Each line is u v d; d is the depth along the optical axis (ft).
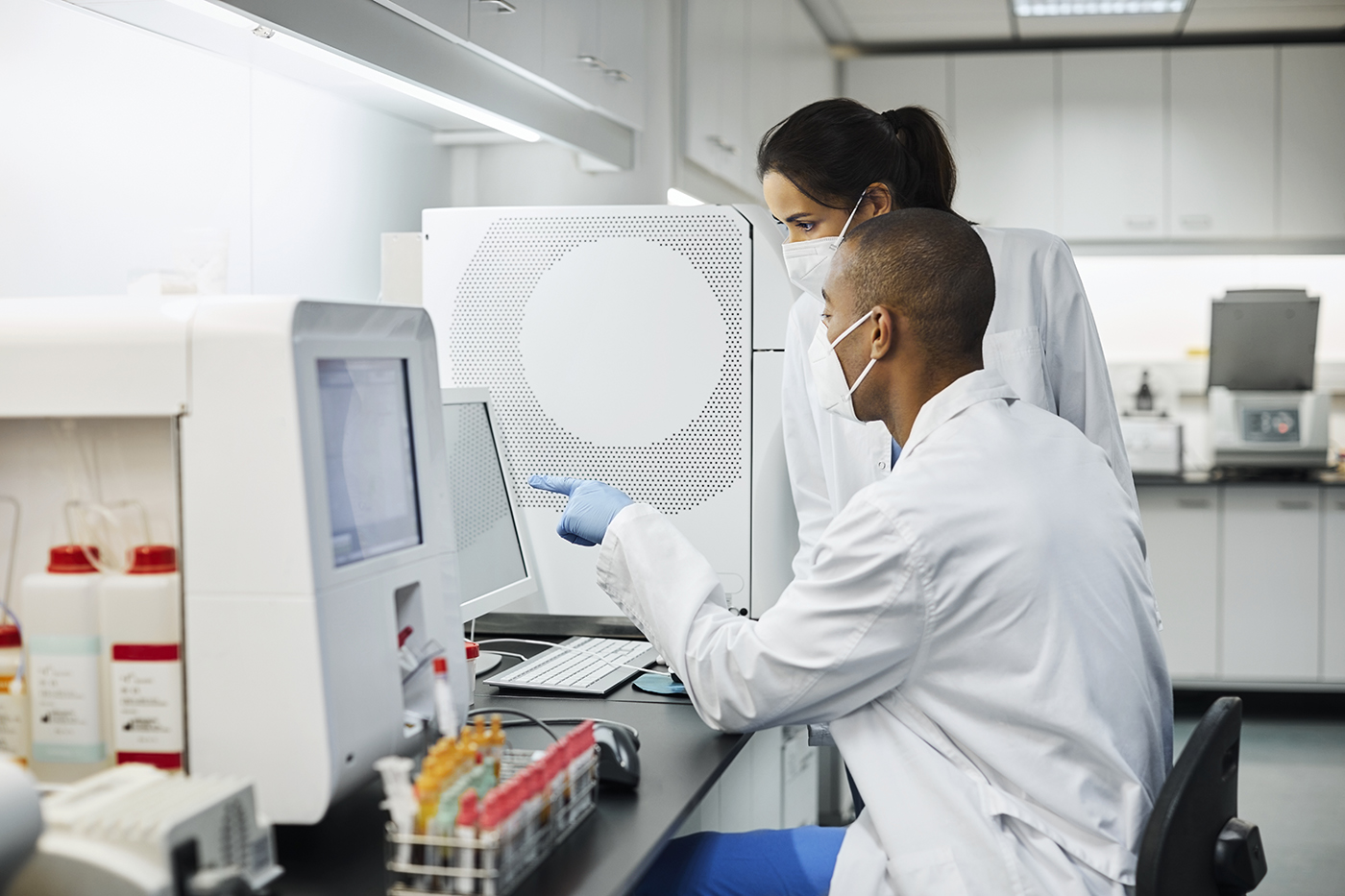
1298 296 14.06
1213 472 14.26
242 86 6.44
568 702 4.69
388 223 8.11
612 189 8.94
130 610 3.15
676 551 4.21
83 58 5.24
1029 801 3.59
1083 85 14.94
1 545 3.36
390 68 4.93
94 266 5.35
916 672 3.70
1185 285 15.99
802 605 3.69
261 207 6.65
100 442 3.30
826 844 4.20
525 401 5.94
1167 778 3.39
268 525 3.08
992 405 3.89
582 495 4.56
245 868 2.66
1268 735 13.09
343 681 3.19
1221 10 14.11
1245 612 13.71
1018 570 3.53
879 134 5.26
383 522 3.56
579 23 7.15
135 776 2.76
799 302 5.60
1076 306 5.73
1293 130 14.62
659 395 5.80
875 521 3.58
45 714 3.19
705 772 3.82
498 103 6.11
